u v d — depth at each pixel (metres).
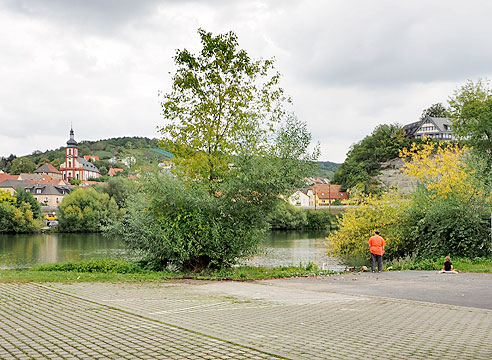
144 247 20.56
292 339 7.26
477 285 14.45
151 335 7.46
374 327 8.21
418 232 26.55
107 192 101.06
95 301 10.99
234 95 20.55
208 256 19.73
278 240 67.12
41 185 164.50
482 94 51.06
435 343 7.05
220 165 20.02
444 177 27.02
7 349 6.62
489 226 23.88
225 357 6.21
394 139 151.88
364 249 30.80
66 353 6.41
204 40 20.69
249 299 11.63
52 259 39.78
